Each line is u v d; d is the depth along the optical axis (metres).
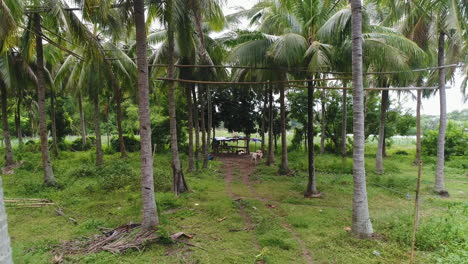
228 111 20.12
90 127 32.06
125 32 8.97
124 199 7.75
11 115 23.56
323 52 7.52
